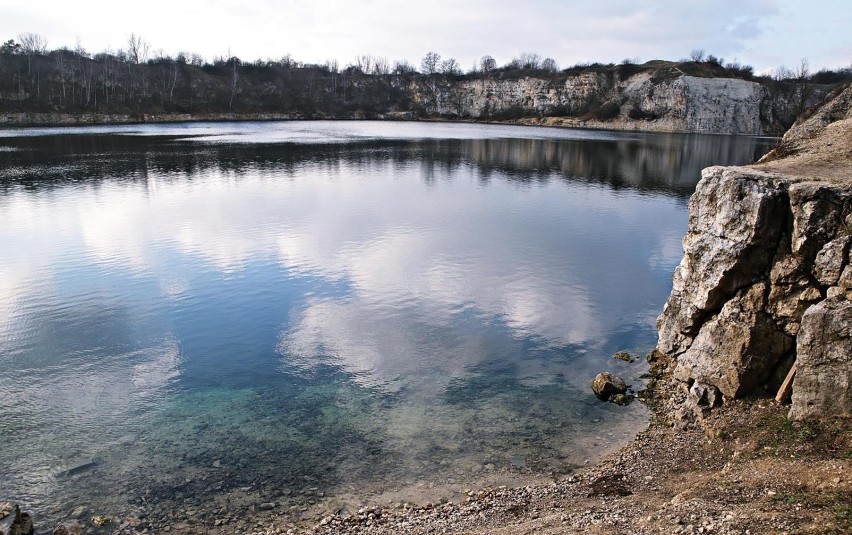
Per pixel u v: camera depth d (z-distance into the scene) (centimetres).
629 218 4334
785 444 1288
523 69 19400
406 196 5141
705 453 1406
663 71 15600
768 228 1531
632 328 2323
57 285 2730
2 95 12112
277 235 3672
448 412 1708
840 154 1991
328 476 1409
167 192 5112
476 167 7181
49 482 1372
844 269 1366
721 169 1688
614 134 13262
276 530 1214
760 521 924
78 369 1947
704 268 1684
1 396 1764
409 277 2892
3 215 4094
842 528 847
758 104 14875
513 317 2419
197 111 15388
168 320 2356
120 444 1532
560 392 1831
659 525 998
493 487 1360
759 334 1524
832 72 16500
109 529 1220
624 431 1617
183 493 1342
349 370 1958
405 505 1291
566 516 1136
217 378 1902
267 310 2466
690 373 1702
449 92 19288
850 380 1274
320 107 17988
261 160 7419
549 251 3403
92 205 4481
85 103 13238
